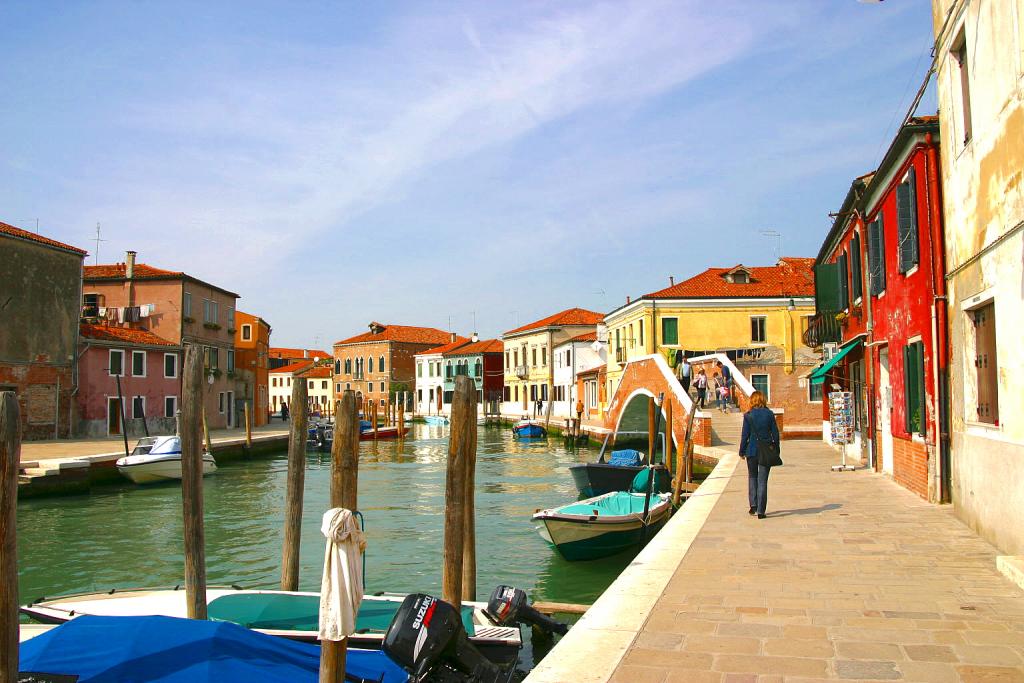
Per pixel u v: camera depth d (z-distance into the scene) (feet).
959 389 31.04
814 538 28.37
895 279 42.50
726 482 47.91
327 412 292.20
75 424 113.60
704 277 139.44
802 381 116.67
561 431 161.79
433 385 272.10
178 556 48.16
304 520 61.36
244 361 176.76
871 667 14.78
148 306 136.36
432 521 60.23
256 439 122.01
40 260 106.01
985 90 26.32
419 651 18.34
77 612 28.66
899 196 39.06
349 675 20.71
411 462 115.75
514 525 57.31
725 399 97.96
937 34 31.86
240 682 17.87
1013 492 24.02
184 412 26.78
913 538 27.99
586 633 17.21
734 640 16.61
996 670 14.48
